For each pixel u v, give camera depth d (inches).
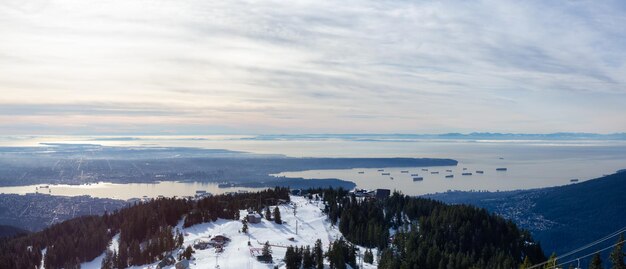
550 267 5423.2
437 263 5698.8
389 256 5787.4
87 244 6983.3
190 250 6072.8
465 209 7362.2
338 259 5521.7
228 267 5580.7
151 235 7042.3
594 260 4347.9
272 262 5757.9
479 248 6392.7
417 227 7071.9
